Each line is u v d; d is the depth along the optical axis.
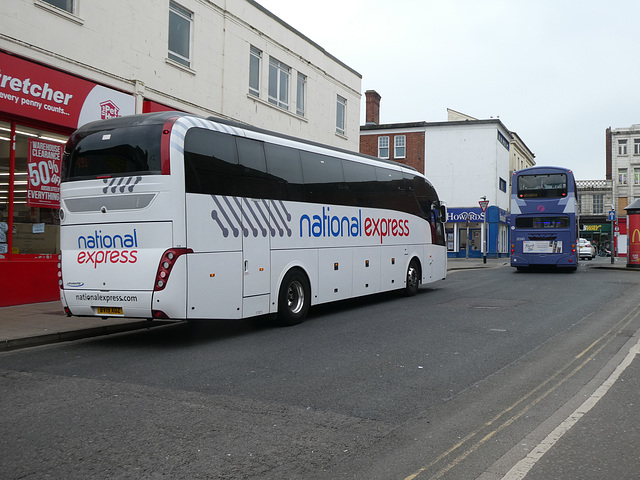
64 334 8.98
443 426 4.84
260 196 9.70
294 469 3.92
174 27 15.72
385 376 6.58
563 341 8.68
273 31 19.78
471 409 5.33
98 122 8.88
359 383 6.27
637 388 5.98
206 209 8.55
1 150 11.65
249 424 4.87
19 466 3.95
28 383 6.26
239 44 18.11
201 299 8.41
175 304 8.06
